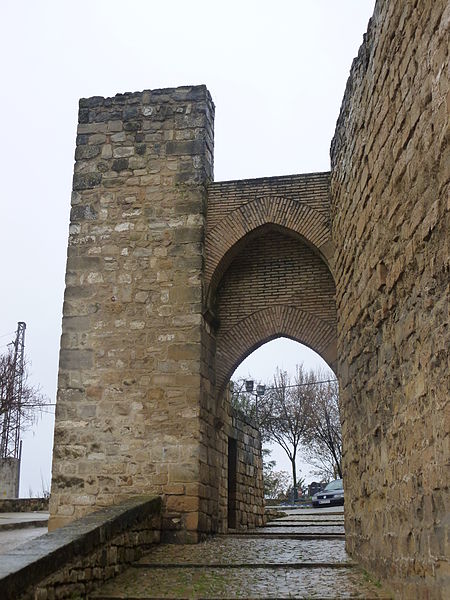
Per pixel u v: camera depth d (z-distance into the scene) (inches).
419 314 231.6
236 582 315.6
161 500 451.2
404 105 250.1
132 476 462.0
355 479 365.4
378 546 300.4
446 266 202.1
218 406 513.3
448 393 199.6
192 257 494.6
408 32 243.4
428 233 219.8
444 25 202.8
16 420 1453.0
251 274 525.7
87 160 525.3
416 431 234.7
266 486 1775.3
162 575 341.7
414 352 238.2
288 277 520.1
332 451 1663.4
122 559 355.3
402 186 254.5
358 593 281.6
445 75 202.2
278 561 362.3
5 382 1400.1
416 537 234.5
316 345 504.4
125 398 476.4
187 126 520.1
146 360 481.4
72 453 471.8
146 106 529.0
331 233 484.1
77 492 464.8
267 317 516.4
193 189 506.9
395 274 264.4
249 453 689.6
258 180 507.5
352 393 373.1
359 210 346.6
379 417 298.5
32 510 967.0
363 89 331.6
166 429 466.6
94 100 536.4
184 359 477.1
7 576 229.0
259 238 521.3
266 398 1728.6
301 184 499.2
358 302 350.9
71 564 284.5
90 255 506.0
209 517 481.4
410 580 242.7
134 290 494.9
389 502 277.4
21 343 1526.8
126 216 509.7
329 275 513.7
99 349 487.5
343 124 405.7
